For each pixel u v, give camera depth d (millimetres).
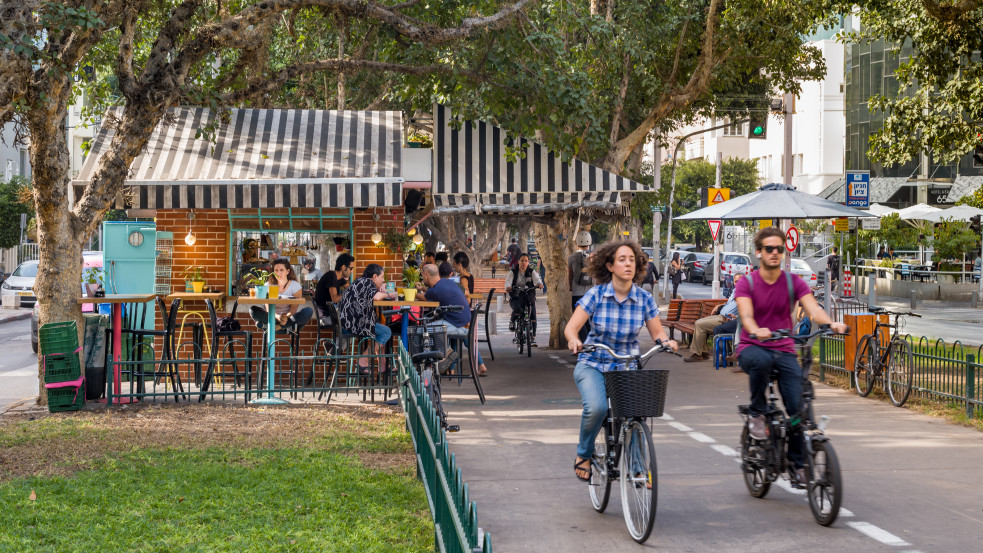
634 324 6562
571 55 17453
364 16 13445
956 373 11289
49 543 5883
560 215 19281
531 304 20375
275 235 15406
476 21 13664
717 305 19438
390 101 25219
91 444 9109
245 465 8203
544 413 11492
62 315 11547
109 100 15453
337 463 8211
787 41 19875
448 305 12547
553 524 6645
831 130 68250
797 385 6906
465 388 13906
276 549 5707
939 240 40938
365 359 12789
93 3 11000
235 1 15180
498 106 14633
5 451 8789
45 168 11211
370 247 15352
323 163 14078
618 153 19625
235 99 12797
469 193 15195
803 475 6840
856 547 6082
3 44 9375
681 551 6023
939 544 6133
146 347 13898
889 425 10680
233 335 12602
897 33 19750
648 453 6090
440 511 4168
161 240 15109
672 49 20938
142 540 5918
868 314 13797
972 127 19172
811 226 53188
